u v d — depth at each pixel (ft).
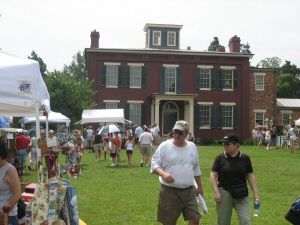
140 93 149.79
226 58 154.20
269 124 155.02
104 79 148.46
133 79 149.89
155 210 38.73
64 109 140.77
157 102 144.97
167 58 151.43
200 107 152.25
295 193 48.32
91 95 144.66
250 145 143.33
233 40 160.66
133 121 149.18
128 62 149.59
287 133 130.41
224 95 153.79
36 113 28.55
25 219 22.61
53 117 95.25
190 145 24.27
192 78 152.46
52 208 22.25
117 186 52.95
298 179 59.31
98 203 41.83
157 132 127.03
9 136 53.11
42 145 36.32
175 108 150.41
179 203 23.90
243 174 25.23
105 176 62.69
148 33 158.20
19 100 21.79
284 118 165.78
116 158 77.25
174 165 23.72
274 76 159.22
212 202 42.60
